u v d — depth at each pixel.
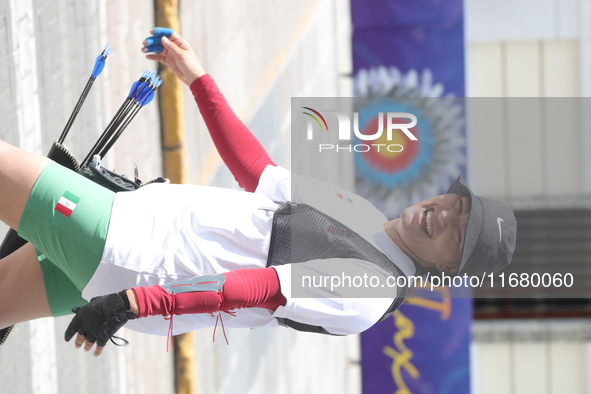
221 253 7.27
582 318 26.92
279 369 22.59
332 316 7.33
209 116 8.79
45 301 7.99
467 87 18.83
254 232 7.39
